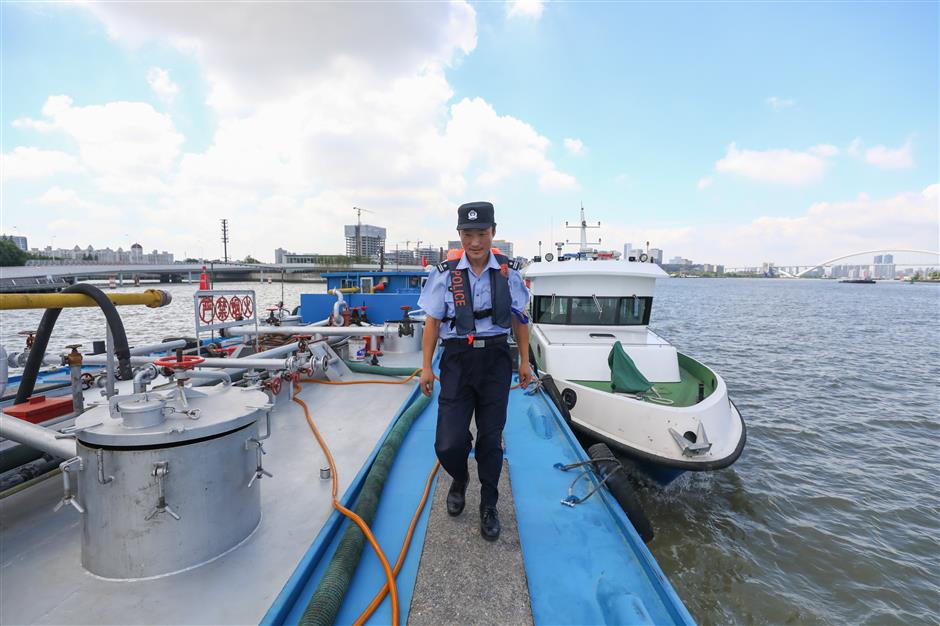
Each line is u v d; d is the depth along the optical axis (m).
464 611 2.00
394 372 6.16
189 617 1.88
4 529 2.47
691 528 6.42
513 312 2.64
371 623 1.91
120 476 2.00
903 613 5.14
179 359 2.37
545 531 2.63
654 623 1.88
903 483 8.07
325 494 2.95
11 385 4.81
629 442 5.93
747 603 5.23
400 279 12.55
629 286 8.19
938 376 16.77
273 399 4.64
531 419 4.51
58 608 1.90
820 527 6.64
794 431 10.59
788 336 28.36
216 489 2.21
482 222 2.37
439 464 3.46
